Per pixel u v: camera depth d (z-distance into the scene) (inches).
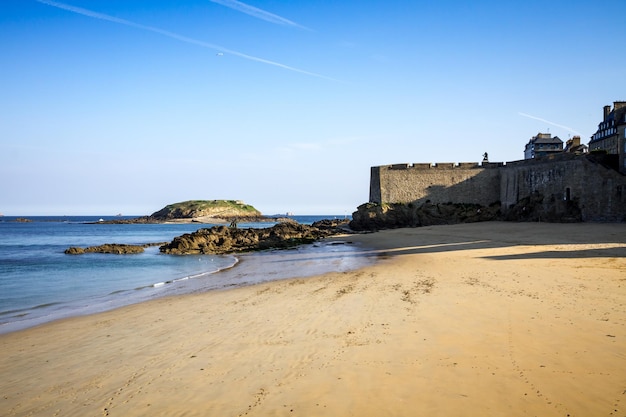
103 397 315.0
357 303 550.9
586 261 754.2
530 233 1375.5
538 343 349.4
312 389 296.7
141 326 520.7
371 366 328.5
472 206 2282.2
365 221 2389.3
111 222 6638.8
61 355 426.6
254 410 273.4
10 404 315.3
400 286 653.9
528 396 263.3
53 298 783.1
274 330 452.4
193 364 367.6
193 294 737.0
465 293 562.9
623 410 239.6
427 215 2311.8
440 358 333.7
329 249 1528.1
